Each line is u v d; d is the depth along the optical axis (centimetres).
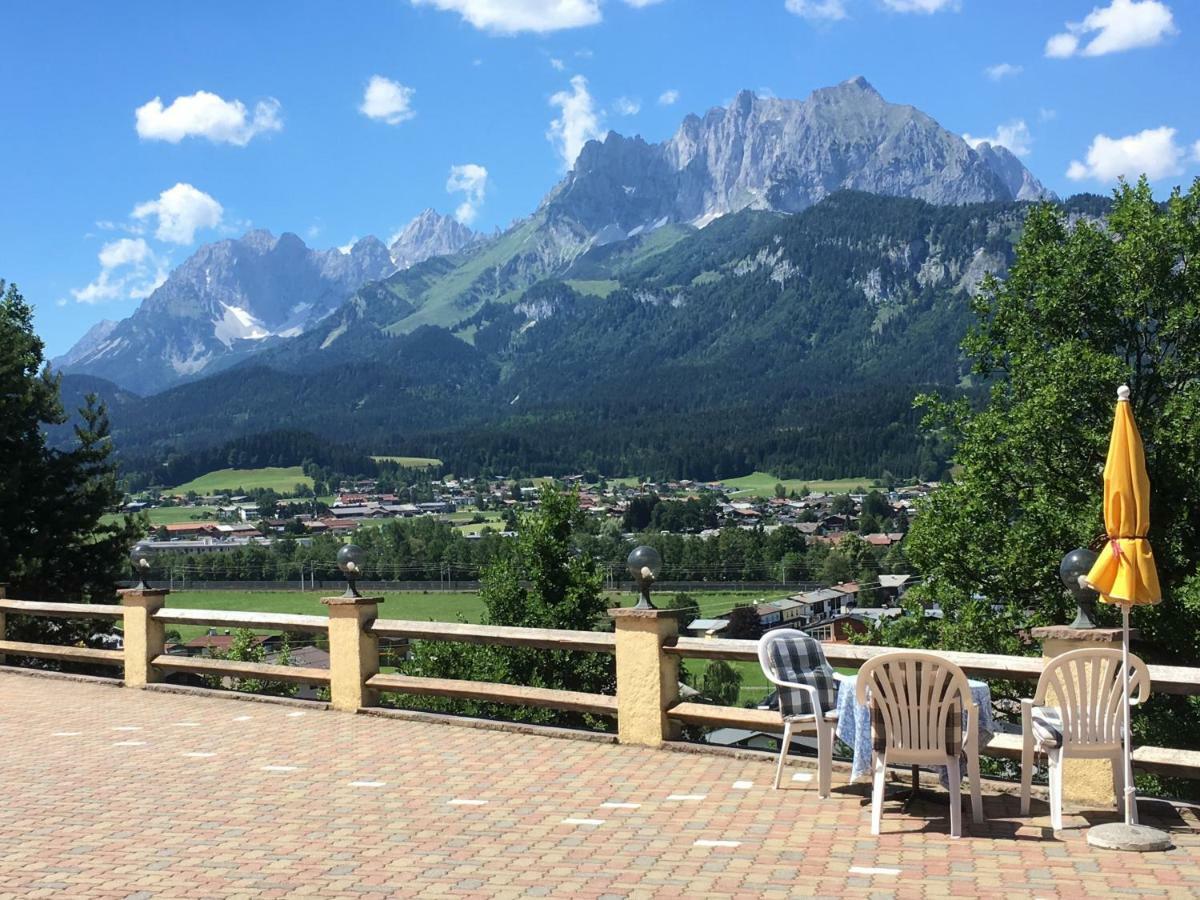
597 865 534
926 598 2203
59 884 518
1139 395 2266
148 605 1149
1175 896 471
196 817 645
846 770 717
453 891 497
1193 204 2211
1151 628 1892
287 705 1022
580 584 2697
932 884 493
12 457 2219
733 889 493
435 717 922
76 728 948
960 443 2364
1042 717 598
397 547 8744
